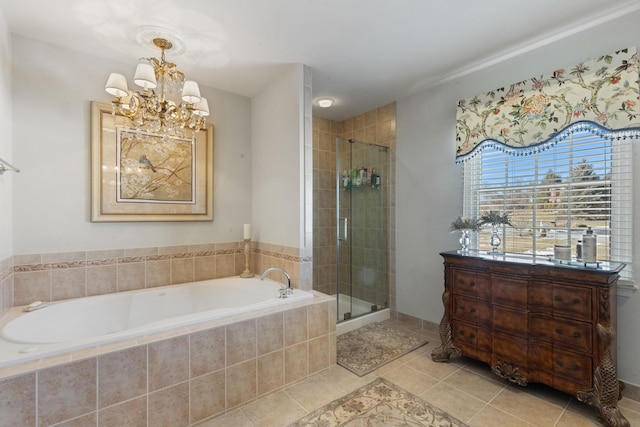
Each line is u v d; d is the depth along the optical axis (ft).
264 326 6.80
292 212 8.91
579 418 5.86
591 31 6.77
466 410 6.13
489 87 8.64
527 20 6.64
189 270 9.52
